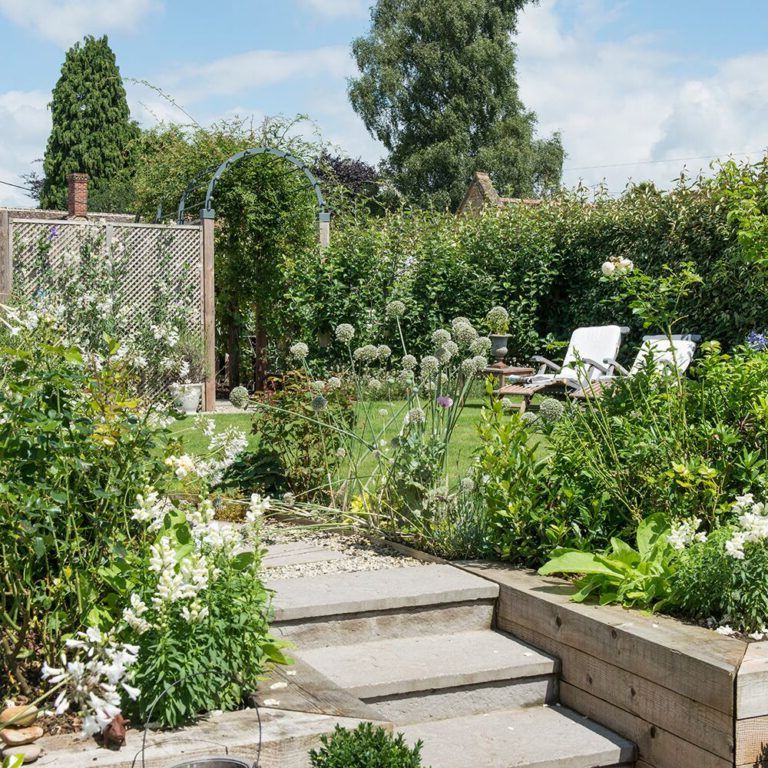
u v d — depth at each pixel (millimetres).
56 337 3340
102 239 11125
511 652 3785
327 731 2693
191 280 11680
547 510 4391
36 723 2736
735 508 3697
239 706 2938
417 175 31938
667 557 3770
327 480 5613
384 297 12398
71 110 35781
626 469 4285
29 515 2752
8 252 10625
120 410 3338
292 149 14586
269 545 4949
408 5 32844
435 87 32281
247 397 5254
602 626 3473
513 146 32312
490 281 12461
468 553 4570
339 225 14219
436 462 4922
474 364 4949
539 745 3305
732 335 9867
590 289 12008
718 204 9906
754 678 2936
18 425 2803
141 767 2480
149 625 2721
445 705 3547
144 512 3045
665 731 3188
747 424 4434
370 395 6137
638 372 4707
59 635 2953
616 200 12180
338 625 3832
